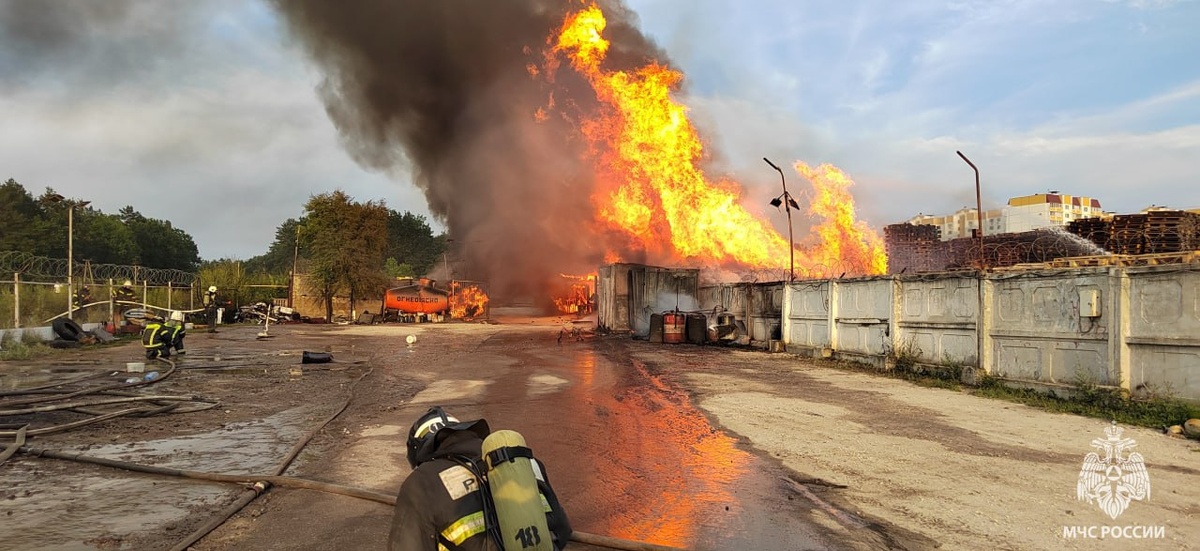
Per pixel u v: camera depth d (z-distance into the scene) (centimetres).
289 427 838
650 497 546
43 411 927
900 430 805
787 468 632
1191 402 840
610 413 937
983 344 1182
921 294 1366
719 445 732
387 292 4788
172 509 510
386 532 464
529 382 1288
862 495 545
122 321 2711
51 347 1986
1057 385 1022
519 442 230
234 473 609
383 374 1431
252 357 1827
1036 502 523
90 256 7638
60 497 539
